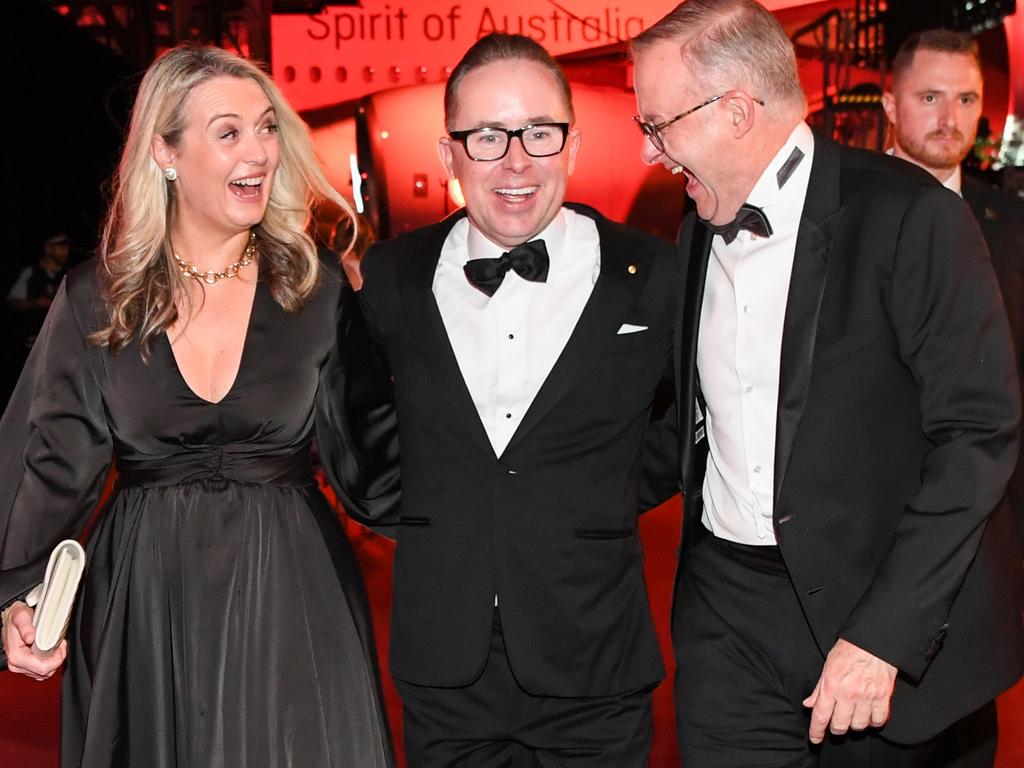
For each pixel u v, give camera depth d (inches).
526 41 93.4
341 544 98.4
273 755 92.7
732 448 92.1
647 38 88.3
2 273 465.7
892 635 80.1
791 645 91.6
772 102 86.7
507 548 94.9
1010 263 126.0
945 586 80.0
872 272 84.8
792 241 88.8
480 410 96.3
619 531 97.0
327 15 781.3
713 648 94.8
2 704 166.1
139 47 541.6
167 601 93.2
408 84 789.2
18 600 93.4
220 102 92.2
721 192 89.3
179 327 95.0
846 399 85.5
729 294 92.0
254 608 93.5
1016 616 88.3
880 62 508.7
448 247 100.5
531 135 91.6
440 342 96.0
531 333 96.0
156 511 93.9
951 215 83.3
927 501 81.0
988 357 81.0
